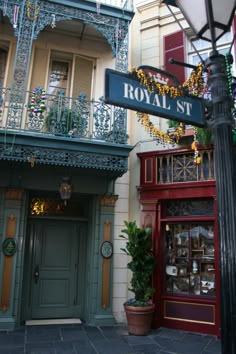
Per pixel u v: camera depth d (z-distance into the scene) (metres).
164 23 8.03
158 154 7.16
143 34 8.14
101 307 6.74
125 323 6.82
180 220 6.86
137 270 6.43
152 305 6.22
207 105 2.82
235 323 2.03
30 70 7.36
